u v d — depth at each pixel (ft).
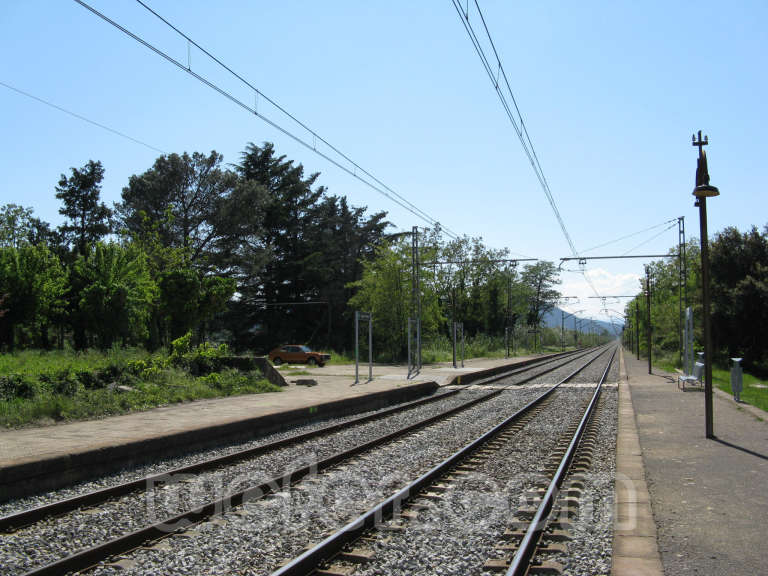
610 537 18.65
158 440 31.73
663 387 77.82
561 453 33.40
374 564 16.56
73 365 53.62
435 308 165.48
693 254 234.79
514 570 15.28
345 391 64.54
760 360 132.16
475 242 252.01
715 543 17.75
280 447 35.22
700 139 38.96
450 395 72.18
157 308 106.93
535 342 271.69
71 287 105.70
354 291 216.95
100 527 19.42
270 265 207.92
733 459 30.50
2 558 16.52
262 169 205.87
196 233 180.14
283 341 204.85
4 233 141.90
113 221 177.78
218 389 59.98
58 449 27.40
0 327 93.50
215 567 16.16
